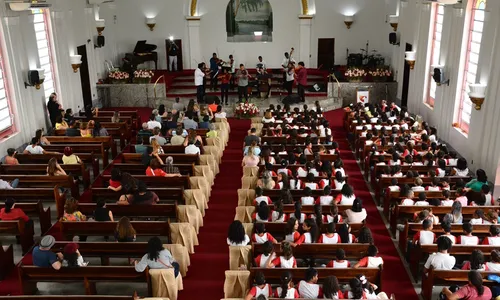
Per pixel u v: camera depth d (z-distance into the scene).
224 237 10.93
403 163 12.95
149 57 24.86
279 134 15.88
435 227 9.48
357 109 18.59
